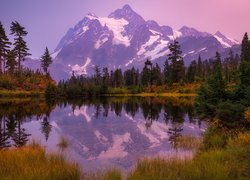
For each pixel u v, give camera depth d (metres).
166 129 32.47
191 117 43.34
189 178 11.20
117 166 16.45
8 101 71.06
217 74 26.17
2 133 28.92
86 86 121.06
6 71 108.00
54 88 100.19
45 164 13.08
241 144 15.01
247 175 11.47
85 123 38.59
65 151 20.56
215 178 10.90
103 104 73.62
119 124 37.59
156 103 72.75
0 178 10.95
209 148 17.95
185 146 21.12
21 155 14.27
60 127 34.53
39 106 62.47
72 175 12.10
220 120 21.05
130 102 79.56
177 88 120.25
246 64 23.78
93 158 18.66
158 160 13.74
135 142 25.17
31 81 107.94
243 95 23.48
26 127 33.34
